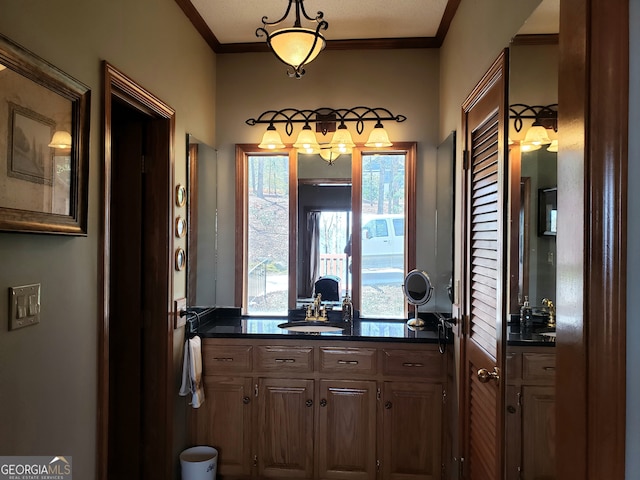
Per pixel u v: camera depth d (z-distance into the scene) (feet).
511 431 4.96
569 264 2.97
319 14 6.56
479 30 6.62
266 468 8.69
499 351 5.37
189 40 8.64
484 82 6.14
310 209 10.33
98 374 5.45
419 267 10.07
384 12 8.60
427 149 10.03
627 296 2.70
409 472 8.49
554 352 3.54
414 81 10.03
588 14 2.75
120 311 7.70
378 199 10.23
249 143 10.31
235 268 10.40
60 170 4.62
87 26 5.21
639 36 2.71
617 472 2.67
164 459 7.71
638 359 2.68
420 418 8.46
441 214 9.52
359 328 9.37
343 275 10.29
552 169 3.62
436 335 8.64
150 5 6.91
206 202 9.70
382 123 10.11
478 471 6.56
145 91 6.64
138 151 7.64
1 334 3.94
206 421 8.77
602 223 2.71
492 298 5.86
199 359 8.41
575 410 2.86
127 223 7.68
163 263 7.66
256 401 8.68
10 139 3.90
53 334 4.63
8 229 3.86
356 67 10.13
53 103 4.50
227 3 8.27
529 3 4.60
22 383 4.20
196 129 9.09
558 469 3.10
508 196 5.11
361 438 8.55
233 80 10.32
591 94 2.74
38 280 4.41
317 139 10.27
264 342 8.67
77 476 5.06
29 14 4.22
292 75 6.86
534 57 4.22
